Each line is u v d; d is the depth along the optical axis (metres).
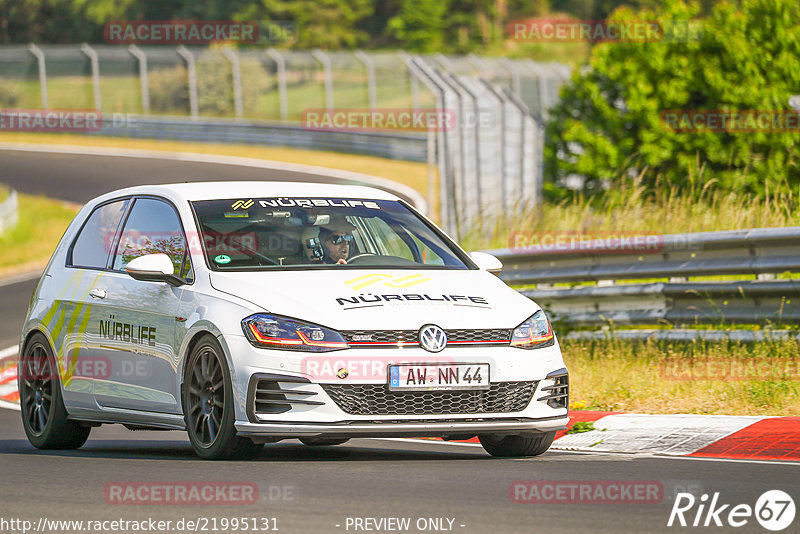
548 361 26.42
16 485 22.94
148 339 28.17
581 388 37.53
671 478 23.45
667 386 36.25
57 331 31.59
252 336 25.14
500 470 24.44
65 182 138.88
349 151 155.38
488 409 25.50
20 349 33.44
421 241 29.84
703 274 40.44
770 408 32.78
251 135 165.12
